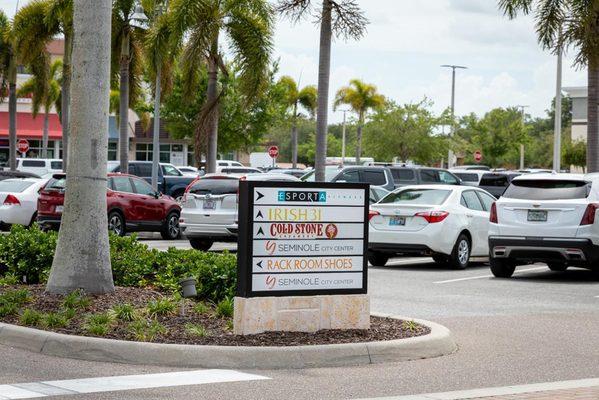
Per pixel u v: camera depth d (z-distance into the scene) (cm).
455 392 905
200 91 5862
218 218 2477
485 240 2303
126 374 956
